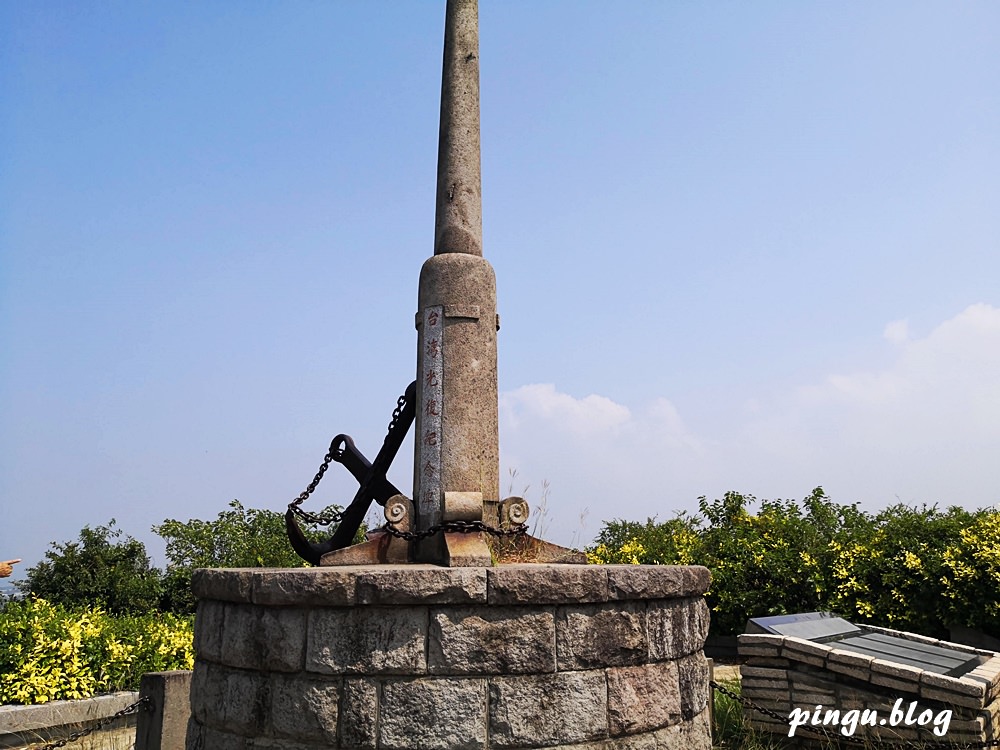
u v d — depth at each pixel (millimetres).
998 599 9781
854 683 6746
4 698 7797
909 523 11234
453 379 5824
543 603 4469
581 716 4445
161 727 5980
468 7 6719
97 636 8836
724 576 11625
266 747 4457
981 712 6160
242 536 13516
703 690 5238
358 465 6699
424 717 4273
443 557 5309
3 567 6176
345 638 4391
